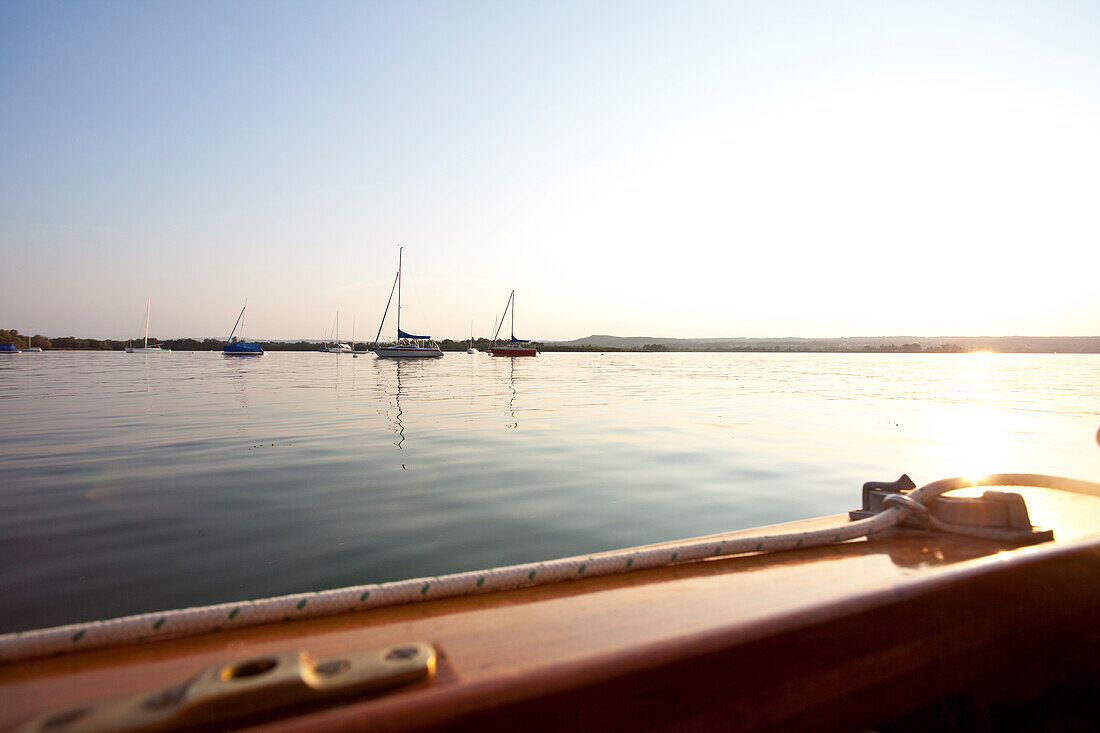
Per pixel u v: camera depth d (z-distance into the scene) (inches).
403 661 28.2
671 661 32.0
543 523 182.5
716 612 39.0
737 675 34.1
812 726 36.5
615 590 44.2
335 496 215.5
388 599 39.8
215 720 23.3
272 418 455.5
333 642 34.8
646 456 297.9
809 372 1387.8
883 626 39.9
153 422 429.1
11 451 309.4
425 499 211.5
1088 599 50.1
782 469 265.4
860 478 247.4
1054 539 59.2
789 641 36.0
